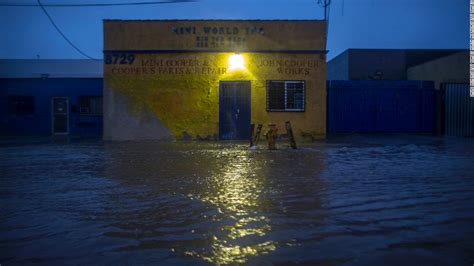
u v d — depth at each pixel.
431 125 20.62
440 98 19.89
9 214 5.17
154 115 17.08
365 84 20.66
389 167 8.95
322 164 9.46
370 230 4.39
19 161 10.40
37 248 3.94
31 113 23.98
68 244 4.04
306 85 17.05
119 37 16.98
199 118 17.12
